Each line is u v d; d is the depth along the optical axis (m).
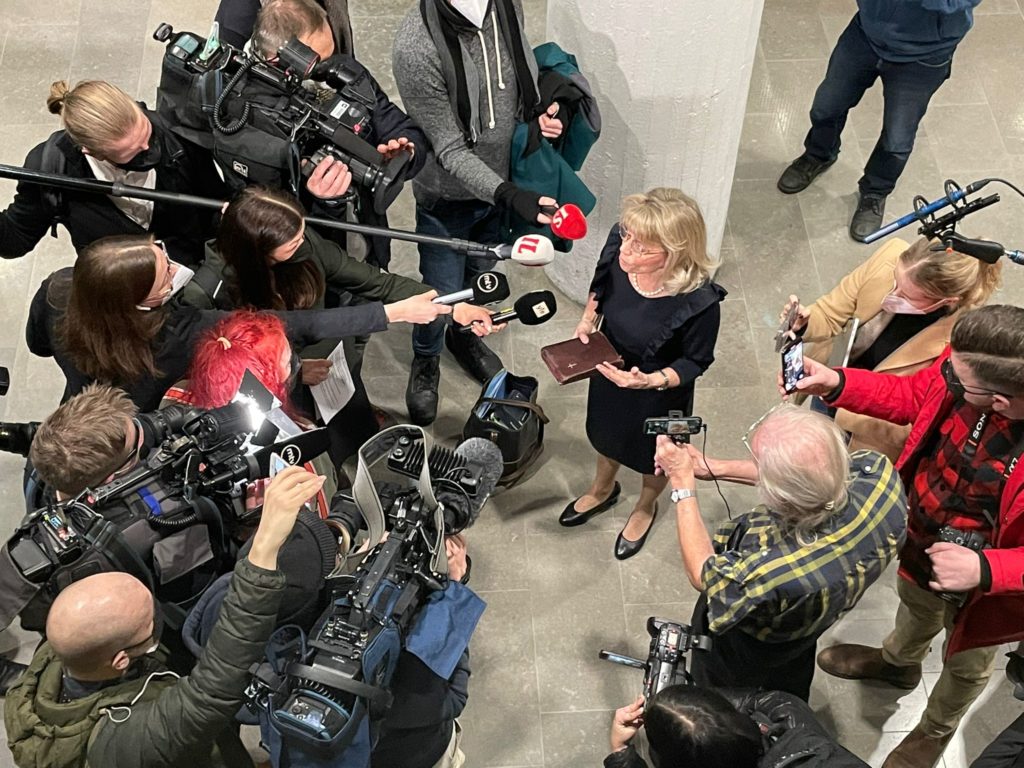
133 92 4.95
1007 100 4.96
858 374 2.90
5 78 4.97
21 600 2.38
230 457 2.50
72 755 2.26
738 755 2.02
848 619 3.59
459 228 3.69
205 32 5.18
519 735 3.40
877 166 4.41
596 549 3.76
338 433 3.38
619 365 3.19
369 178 3.01
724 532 2.59
